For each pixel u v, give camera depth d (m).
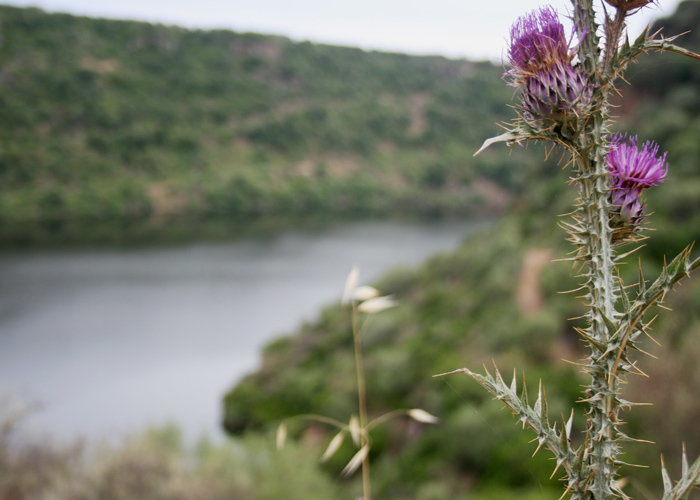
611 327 0.81
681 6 19.77
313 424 19.09
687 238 14.84
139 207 91.12
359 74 146.75
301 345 26.91
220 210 96.00
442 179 110.56
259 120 127.12
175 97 128.12
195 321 36.94
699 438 5.69
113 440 12.06
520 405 0.85
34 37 129.00
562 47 0.89
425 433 14.88
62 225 77.31
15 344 31.31
